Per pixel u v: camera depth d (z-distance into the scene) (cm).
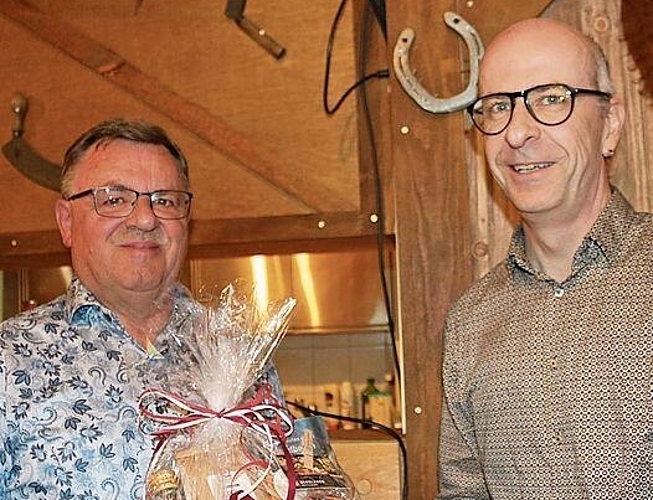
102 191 170
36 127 224
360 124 209
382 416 402
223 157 213
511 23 200
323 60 211
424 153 203
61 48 224
